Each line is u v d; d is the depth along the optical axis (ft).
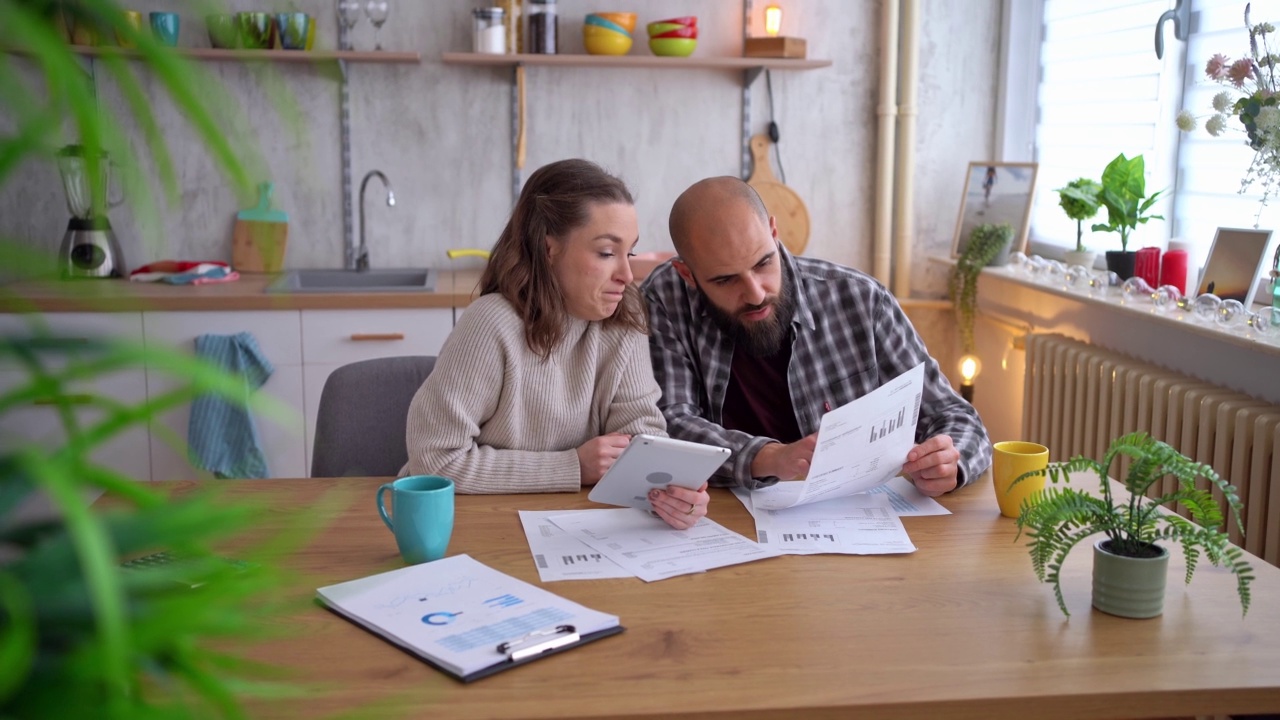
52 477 1.20
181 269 11.43
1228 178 9.22
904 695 3.45
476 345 5.69
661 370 6.72
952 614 4.11
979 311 12.09
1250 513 7.11
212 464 10.51
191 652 1.52
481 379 5.69
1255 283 8.03
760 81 12.67
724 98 12.67
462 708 3.34
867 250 13.07
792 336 6.79
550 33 11.81
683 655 3.73
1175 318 8.09
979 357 12.33
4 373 8.36
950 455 5.52
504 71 12.33
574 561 4.61
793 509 5.35
